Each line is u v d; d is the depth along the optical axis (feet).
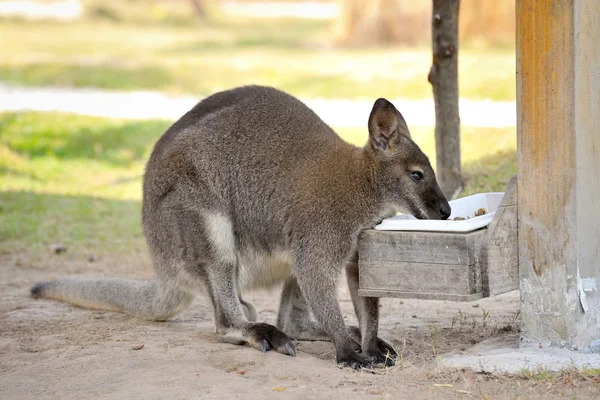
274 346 26.68
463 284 23.80
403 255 24.71
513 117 58.23
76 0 185.68
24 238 46.55
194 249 28.55
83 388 23.16
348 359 25.54
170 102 84.89
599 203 24.56
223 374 23.80
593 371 22.26
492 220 24.29
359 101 76.28
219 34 155.02
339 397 21.61
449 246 23.88
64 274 40.27
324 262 26.76
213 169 28.40
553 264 23.93
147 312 31.71
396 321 31.17
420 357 25.88
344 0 127.54
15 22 167.73
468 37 110.32
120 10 183.62
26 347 27.73
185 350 26.37
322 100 78.02
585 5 23.41
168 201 28.91
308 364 25.26
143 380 23.31
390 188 27.04
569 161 23.40
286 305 30.19
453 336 28.25
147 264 42.11
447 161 40.50
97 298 32.99
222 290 28.37
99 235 47.19
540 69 23.56
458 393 21.70
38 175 61.52
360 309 27.73
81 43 138.62
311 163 27.61
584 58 23.52
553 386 21.76
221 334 28.14
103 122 74.23
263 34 153.28
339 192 26.81
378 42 124.47
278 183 27.86
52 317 32.19
